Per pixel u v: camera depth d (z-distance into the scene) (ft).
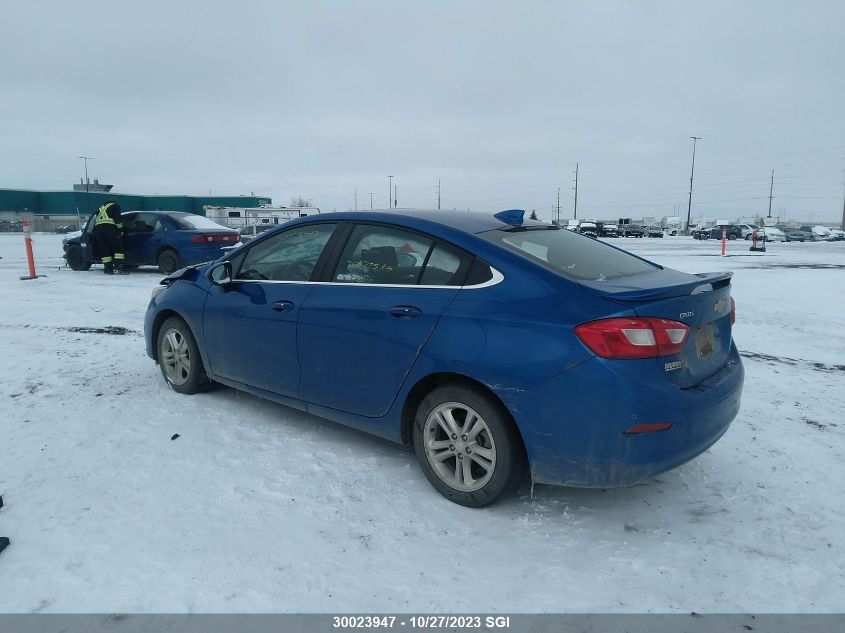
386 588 8.48
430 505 10.80
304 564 8.98
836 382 18.40
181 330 16.11
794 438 13.87
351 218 12.84
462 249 11.00
